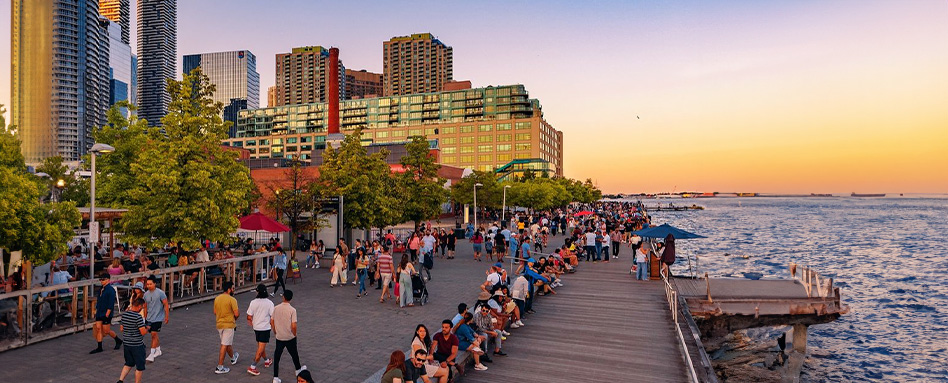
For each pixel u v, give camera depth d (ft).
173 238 66.90
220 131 74.54
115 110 110.32
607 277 79.56
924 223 433.07
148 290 37.91
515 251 99.76
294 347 34.27
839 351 72.95
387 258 60.54
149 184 67.21
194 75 73.87
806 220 485.56
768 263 165.27
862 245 233.35
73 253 70.59
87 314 46.24
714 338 73.61
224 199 71.92
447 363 34.04
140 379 32.12
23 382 33.12
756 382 58.18
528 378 36.83
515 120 595.88
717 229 349.82
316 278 77.92
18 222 49.24
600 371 38.24
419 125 637.30
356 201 109.29
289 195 95.96
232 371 35.83
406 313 54.24
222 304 35.68
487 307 40.96
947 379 62.28
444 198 148.87
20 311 40.45
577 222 185.78
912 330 84.33
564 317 54.13
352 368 37.01
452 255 102.68
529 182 306.55
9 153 52.21
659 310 57.16
